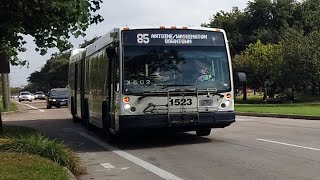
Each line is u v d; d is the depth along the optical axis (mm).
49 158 9617
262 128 18047
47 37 14516
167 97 12688
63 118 28016
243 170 9344
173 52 13000
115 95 13031
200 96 12945
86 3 13969
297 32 52625
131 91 12531
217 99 13125
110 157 11781
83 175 9508
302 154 11086
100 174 9562
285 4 64375
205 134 15336
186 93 12812
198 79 13039
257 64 53656
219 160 10625
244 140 14133
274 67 49094
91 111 17594
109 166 10453
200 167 9867
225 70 13375
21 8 13406
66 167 9336
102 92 15141
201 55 13211
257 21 66500
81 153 12609
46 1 13289
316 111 26844
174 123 12664
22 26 14188
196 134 15680
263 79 55000
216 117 13039
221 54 13422
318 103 41969
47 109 41312
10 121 26266
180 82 12875
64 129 20109
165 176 9070
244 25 67625
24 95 75500
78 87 21766
